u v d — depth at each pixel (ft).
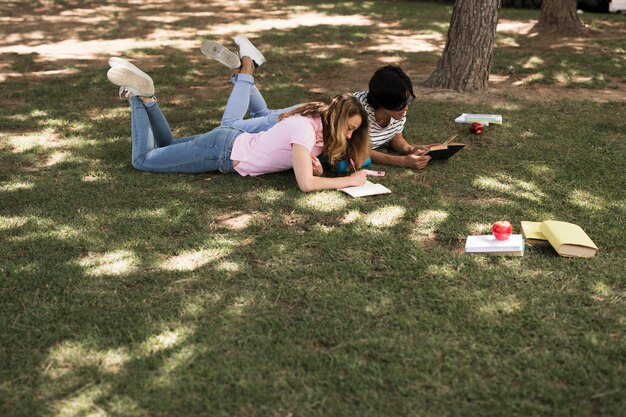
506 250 12.72
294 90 25.45
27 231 13.79
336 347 10.12
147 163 16.94
